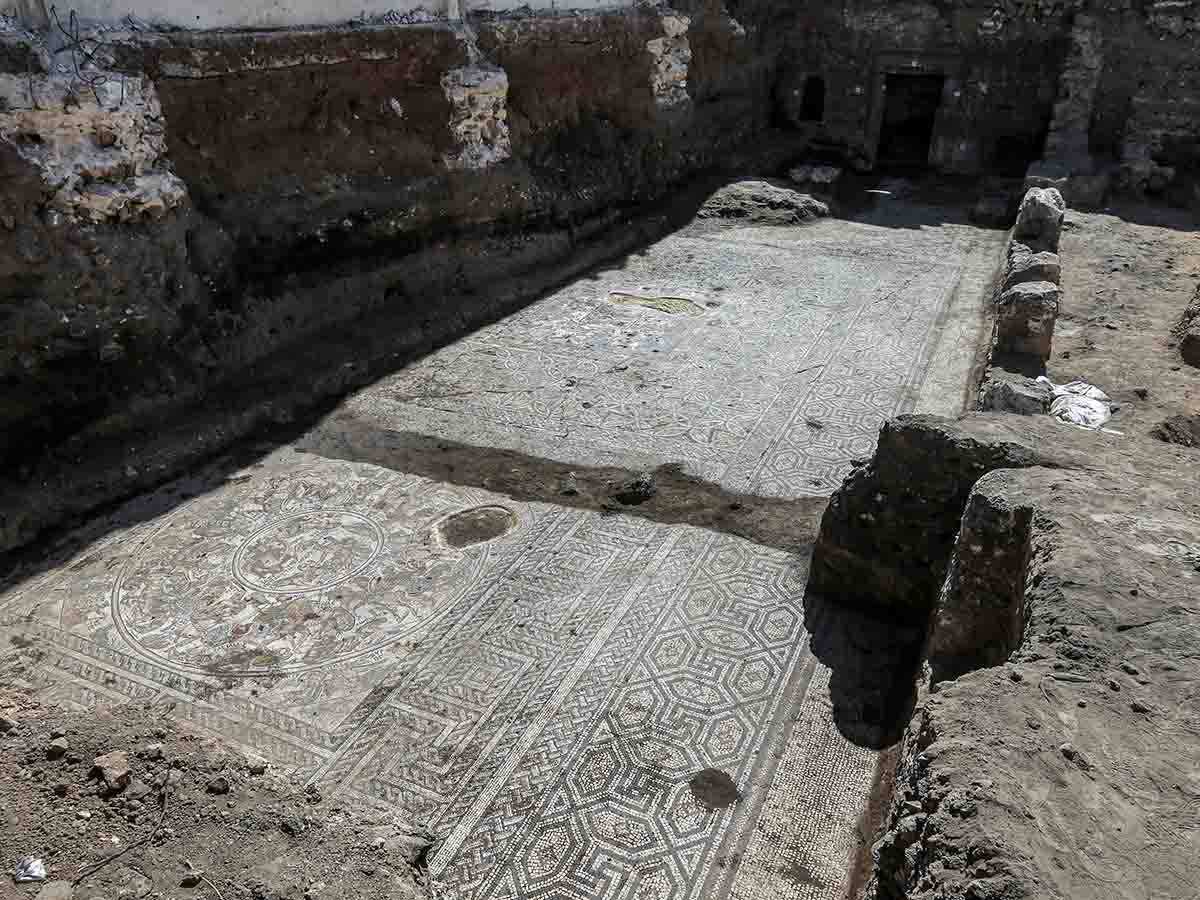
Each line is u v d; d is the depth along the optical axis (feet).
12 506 19.61
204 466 22.47
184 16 24.52
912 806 8.84
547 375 26.99
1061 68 48.01
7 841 12.09
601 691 15.43
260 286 27.12
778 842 12.76
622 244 38.58
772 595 17.69
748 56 50.93
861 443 23.18
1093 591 10.62
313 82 27.89
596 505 20.67
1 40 20.15
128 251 22.79
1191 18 43.55
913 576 16.38
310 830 12.57
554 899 11.99
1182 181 44.14
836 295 32.96
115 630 16.92
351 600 17.70
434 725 14.82
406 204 30.91
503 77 33.42
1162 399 22.84
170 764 13.50
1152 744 8.75
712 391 25.91
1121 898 7.29
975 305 31.91
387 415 24.85
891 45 51.39
